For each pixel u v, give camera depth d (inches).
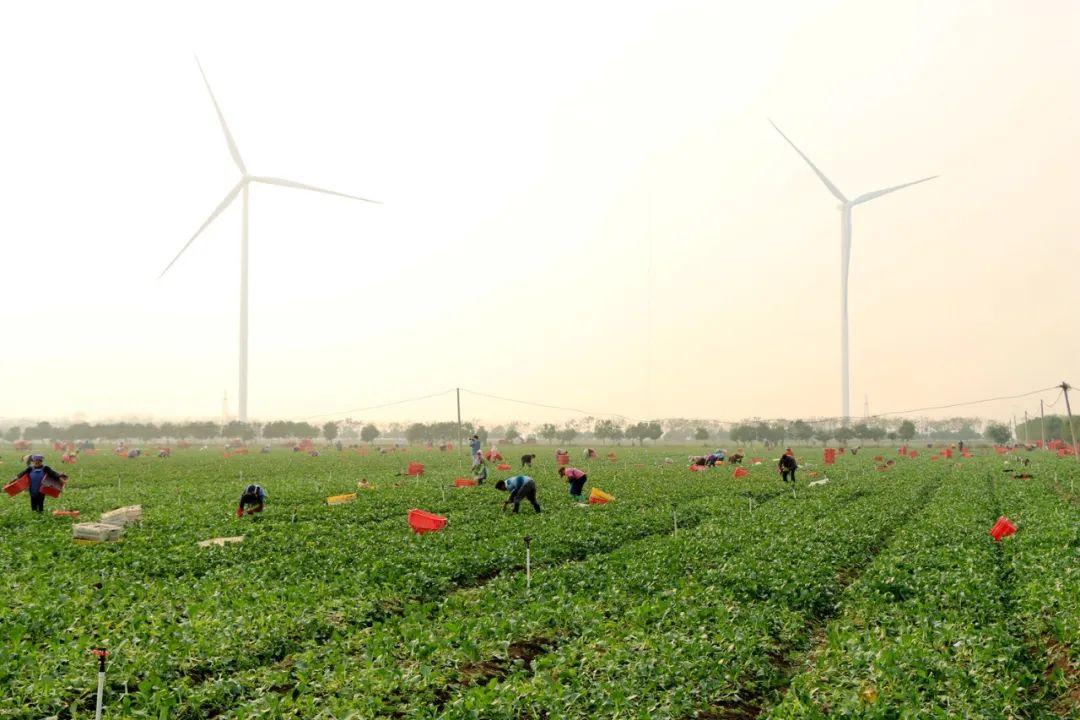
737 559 756.6
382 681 425.1
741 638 504.7
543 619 550.9
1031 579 647.8
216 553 791.1
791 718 384.5
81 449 4685.0
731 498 1380.4
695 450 5014.8
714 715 416.8
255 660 475.5
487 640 504.7
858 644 490.3
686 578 681.6
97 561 735.1
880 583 653.3
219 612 546.6
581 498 1336.1
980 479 1900.8
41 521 1017.5
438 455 3548.2
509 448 5383.9
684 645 487.8
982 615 557.6
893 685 413.7
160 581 665.0
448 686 437.1
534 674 452.1
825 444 7111.2
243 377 6525.6
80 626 517.3
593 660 463.2
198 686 430.6
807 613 611.5
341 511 1149.7
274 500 1326.3
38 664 431.8
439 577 693.9
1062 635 488.1
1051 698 435.8
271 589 637.9
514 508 1123.9
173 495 1427.2
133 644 478.0
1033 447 4709.6
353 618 564.1
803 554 792.3
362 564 740.0
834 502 1314.0
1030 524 971.9
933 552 792.9
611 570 719.1
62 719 386.3
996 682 418.3
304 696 404.2
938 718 369.7
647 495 1406.3
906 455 3612.2
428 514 942.4
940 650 471.2
